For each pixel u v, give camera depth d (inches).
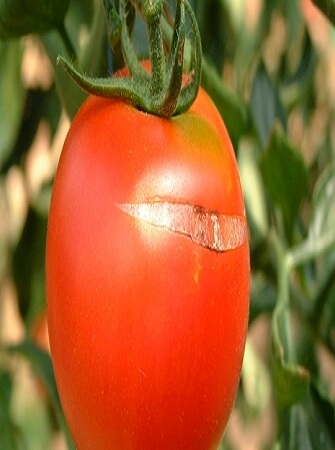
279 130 13.6
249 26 18.1
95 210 8.5
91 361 8.4
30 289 17.7
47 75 17.5
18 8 11.4
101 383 8.4
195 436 8.6
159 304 8.3
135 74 9.1
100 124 8.8
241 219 8.9
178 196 8.4
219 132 9.2
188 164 8.6
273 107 15.8
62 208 8.7
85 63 12.1
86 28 15.6
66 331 8.6
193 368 8.4
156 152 8.6
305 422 14.2
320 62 20.5
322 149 20.6
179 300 8.3
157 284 8.3
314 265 16.8
